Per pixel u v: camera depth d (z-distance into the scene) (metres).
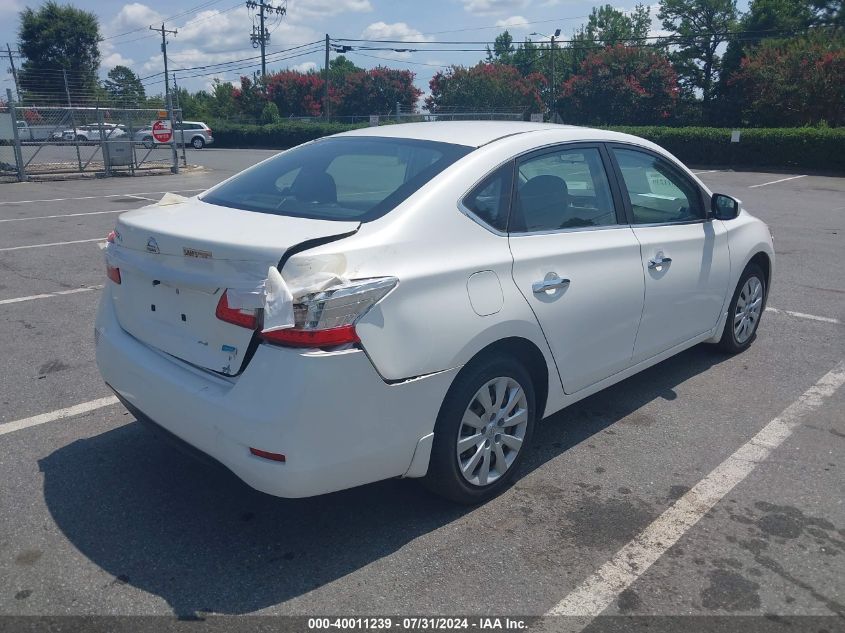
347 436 2.81
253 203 3.48
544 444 4.15
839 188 20.27
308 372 2.69
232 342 2.88
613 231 4.02
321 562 3.07
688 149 30.11
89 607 2.78
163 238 3.08
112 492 3.58
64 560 3.06
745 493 3.64
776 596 2.89
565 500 3.57
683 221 4.64
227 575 2.98
